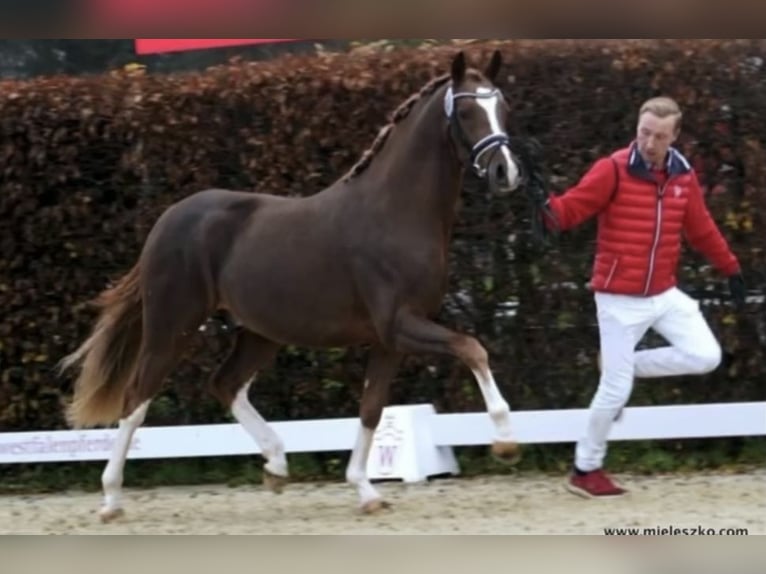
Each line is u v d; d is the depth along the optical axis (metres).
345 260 9.53
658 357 9.66
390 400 12.13
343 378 12.14
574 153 11.59
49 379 12.27
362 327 9.70
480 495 10.80
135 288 10.39
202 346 12.18
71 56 19.25
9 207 12.05
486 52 11.59
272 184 11.83
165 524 10.03
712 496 10.32
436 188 9.40
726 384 11.98
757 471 11.55
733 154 11.59
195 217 10.14
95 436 11.88
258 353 10.48
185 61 19.08
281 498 11.19
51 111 11.92
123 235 12.08
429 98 9.48
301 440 11.70
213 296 10.17
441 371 12.05
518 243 11.80
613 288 9.54
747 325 11.82
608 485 10.23
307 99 11.73
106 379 10.38
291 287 9.69
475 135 9.07
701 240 9.77
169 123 11.87
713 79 11.49
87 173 12.02
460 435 11.61
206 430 11.80
